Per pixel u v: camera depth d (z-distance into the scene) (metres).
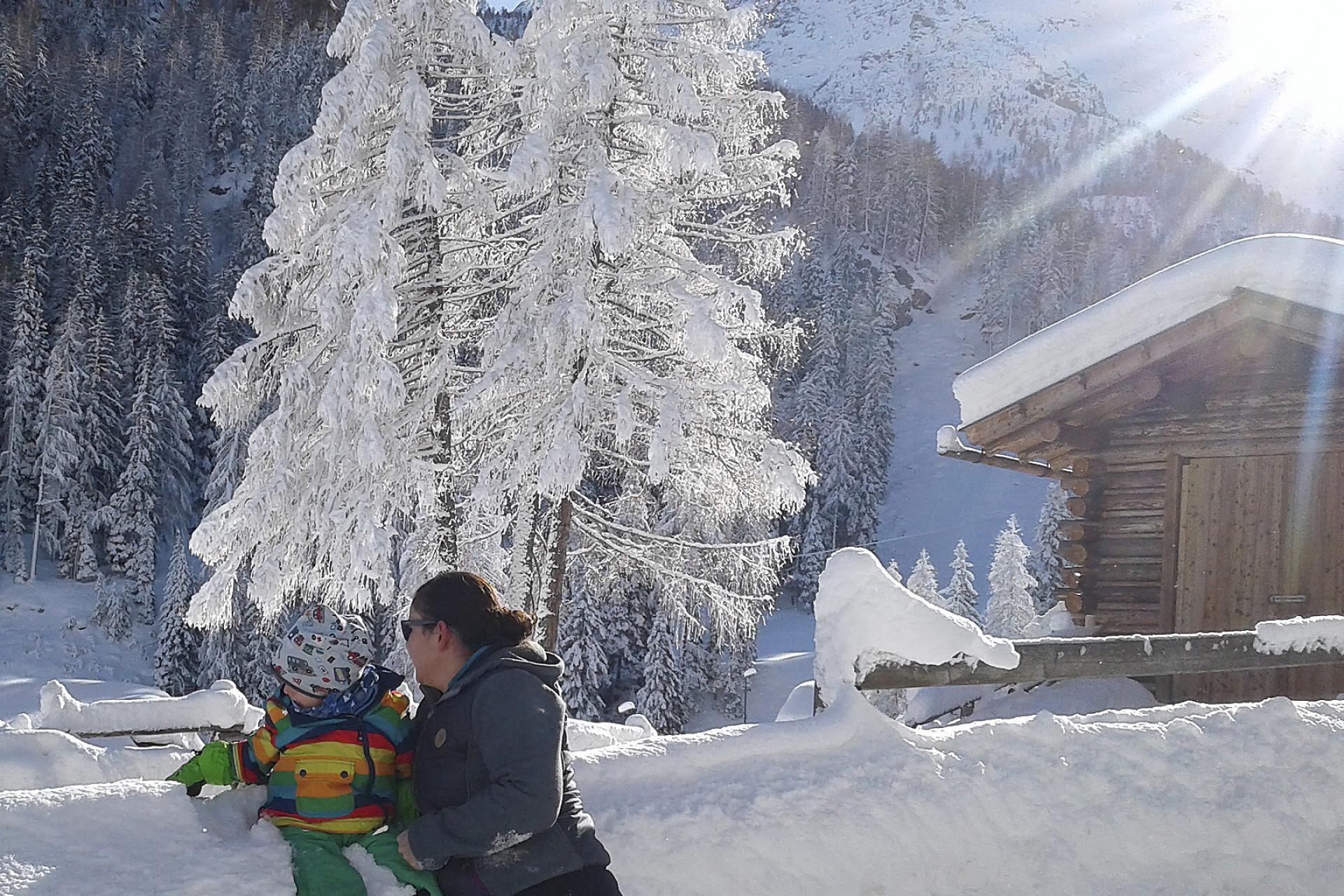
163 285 60.34
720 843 3.06
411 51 12.51
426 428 13.12
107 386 51.44
